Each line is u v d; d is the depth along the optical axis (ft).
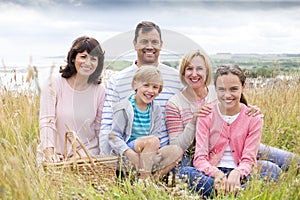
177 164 11.91
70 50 12.73
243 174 11.56
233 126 12.49
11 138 11.71
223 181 11.34
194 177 11.68
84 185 10.20
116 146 11.84
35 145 12.29
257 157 13.21
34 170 9.69
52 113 12.71
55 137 12.66
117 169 11.79
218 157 12.44
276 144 14.96
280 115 16.84
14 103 14.55
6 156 9.52
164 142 12.20
